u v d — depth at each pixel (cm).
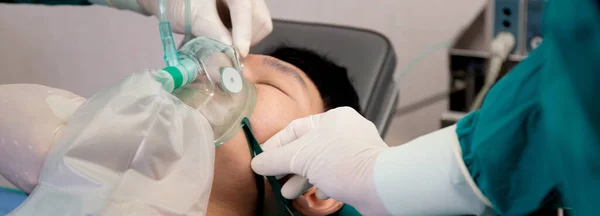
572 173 59
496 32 173
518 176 69
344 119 96
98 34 193
